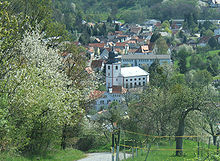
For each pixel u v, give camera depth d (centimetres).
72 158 3256
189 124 4981
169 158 2998
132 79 15375
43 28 4734
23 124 2856
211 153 2569
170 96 4294
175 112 4219
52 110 2934
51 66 3644
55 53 3862
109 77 15138
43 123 3011
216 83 13325
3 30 2648
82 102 4253
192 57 18050
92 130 5400
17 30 2778
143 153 3512
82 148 5344
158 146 3891
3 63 2697
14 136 2756
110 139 5766
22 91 2758
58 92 3073
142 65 18538
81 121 4403
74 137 4184
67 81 3828
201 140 4731
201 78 13325
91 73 4628
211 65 17062
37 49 3550
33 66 3073
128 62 19000
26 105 2756
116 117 6184
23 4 4441
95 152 4853
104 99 11850
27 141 2870
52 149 3475
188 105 3916
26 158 2762
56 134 3281
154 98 4409
